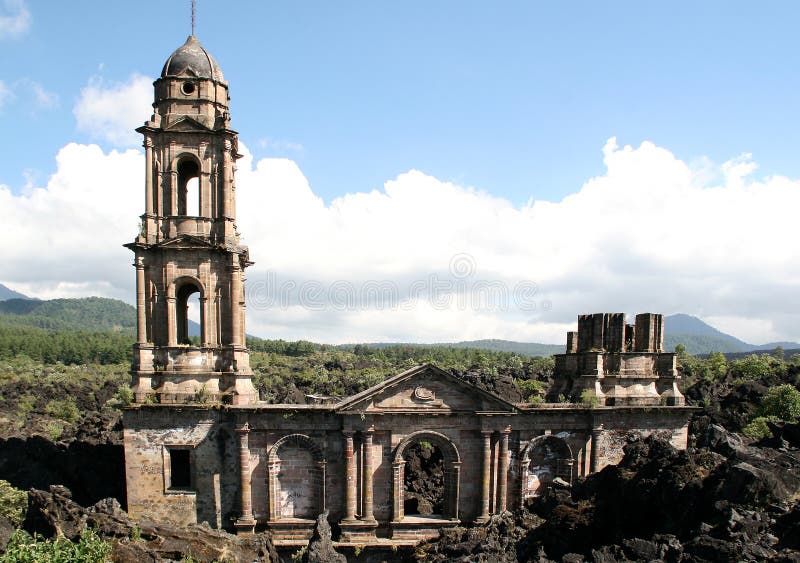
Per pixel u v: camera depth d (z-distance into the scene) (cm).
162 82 5250
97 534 4209
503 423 5284
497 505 5319
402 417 5219
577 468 5491
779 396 7794
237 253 5256
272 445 5122
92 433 8031
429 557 4572
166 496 5031
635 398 5622
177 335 5431
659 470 4278
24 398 14388
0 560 3206
